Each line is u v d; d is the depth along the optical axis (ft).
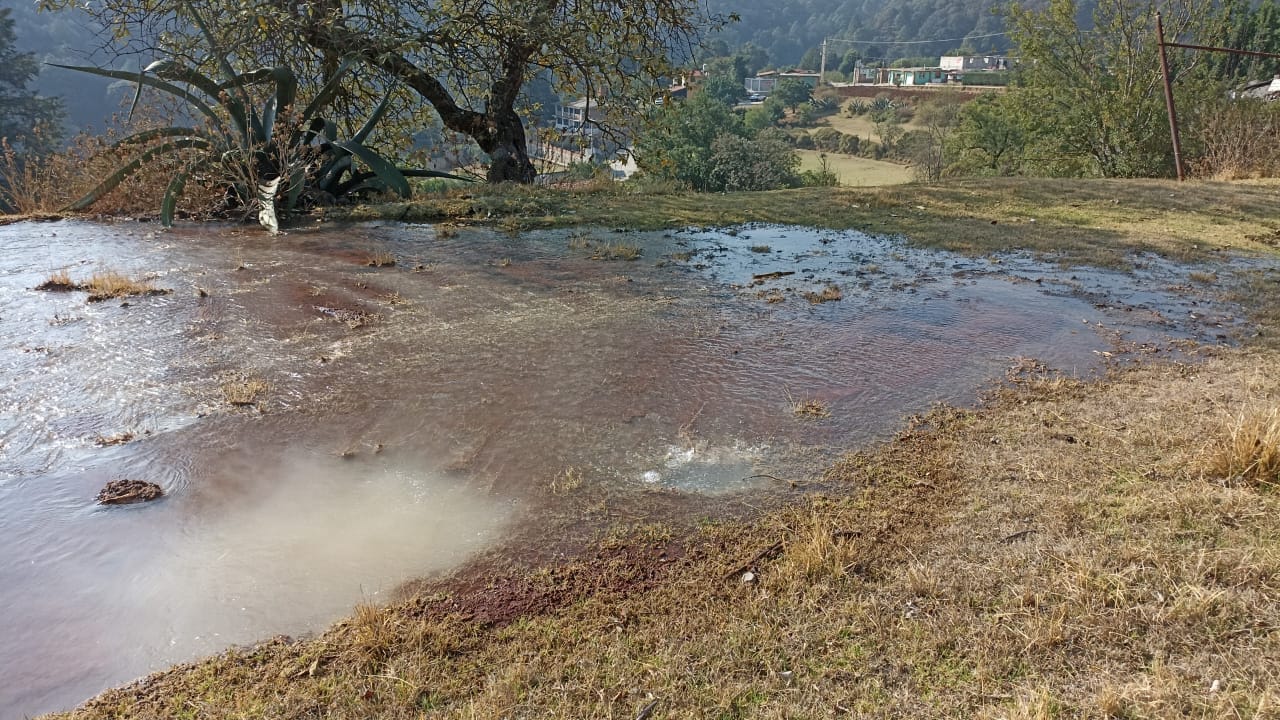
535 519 9.34
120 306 17.16
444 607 7.83
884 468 10.33
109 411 12.19
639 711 6.49
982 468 10.21
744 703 6.56
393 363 14.08
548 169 43.42
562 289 18.67
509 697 6.64
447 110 41.57
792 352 14.67
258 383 13.14
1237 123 48.83
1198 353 14.51
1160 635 7.13
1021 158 79.77
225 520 9.36
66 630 7.63
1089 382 13.16
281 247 23.09
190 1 31.22
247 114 29.96
